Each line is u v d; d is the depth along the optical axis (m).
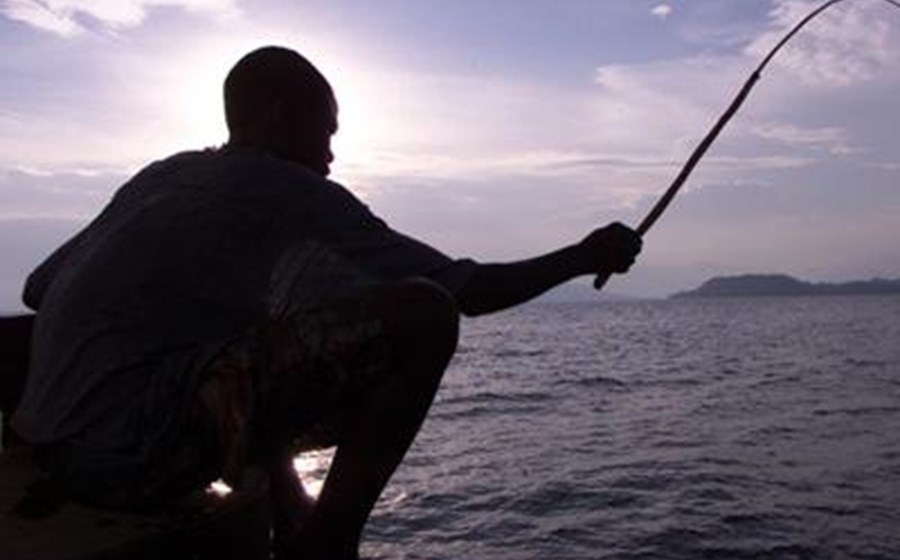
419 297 1.99
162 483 2.06
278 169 2.17
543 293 2.26
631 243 2.35
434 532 13.62
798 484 16.58
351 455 2.03
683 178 2.66
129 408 2.02
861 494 15.54
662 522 13.77
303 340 1.98
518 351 64.56
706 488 16.36
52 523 2.06
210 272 2.08
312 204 2.15
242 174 2.15
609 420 27.20
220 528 2.13
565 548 12.57
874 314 136.75
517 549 12.59
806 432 23.48
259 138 2.34
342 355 1.98
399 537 13.36
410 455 21.12
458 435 24.69
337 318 1.99
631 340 77.19
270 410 2.02
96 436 2.04
